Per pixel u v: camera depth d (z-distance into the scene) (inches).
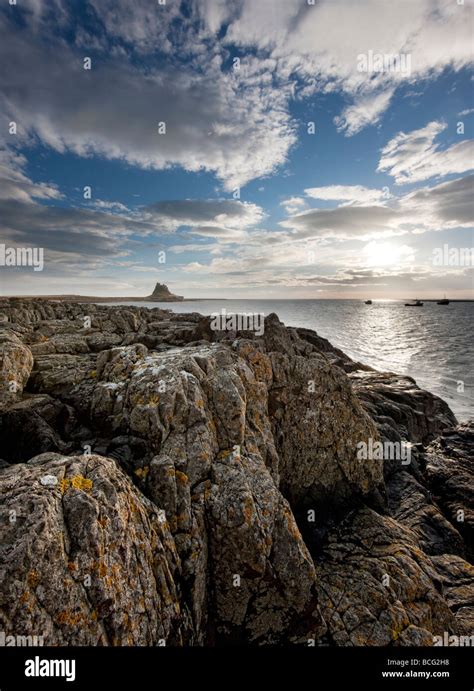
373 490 731.4
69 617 250.7
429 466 977.5
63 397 570.6
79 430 518.3
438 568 606.5
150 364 605.0
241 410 543.2
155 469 424.5
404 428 1181.7
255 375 700.7
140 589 306.0
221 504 432.1
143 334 1013.2
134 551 318.7
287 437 702.5
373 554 576.1
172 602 336.8
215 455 495.2
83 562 271.6
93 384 604.1
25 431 477.4
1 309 1242.6
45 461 377.7
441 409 1457.9
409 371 2792.8
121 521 316.5
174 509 408.2
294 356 788.6
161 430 476.1
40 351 813.2
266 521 437.4
